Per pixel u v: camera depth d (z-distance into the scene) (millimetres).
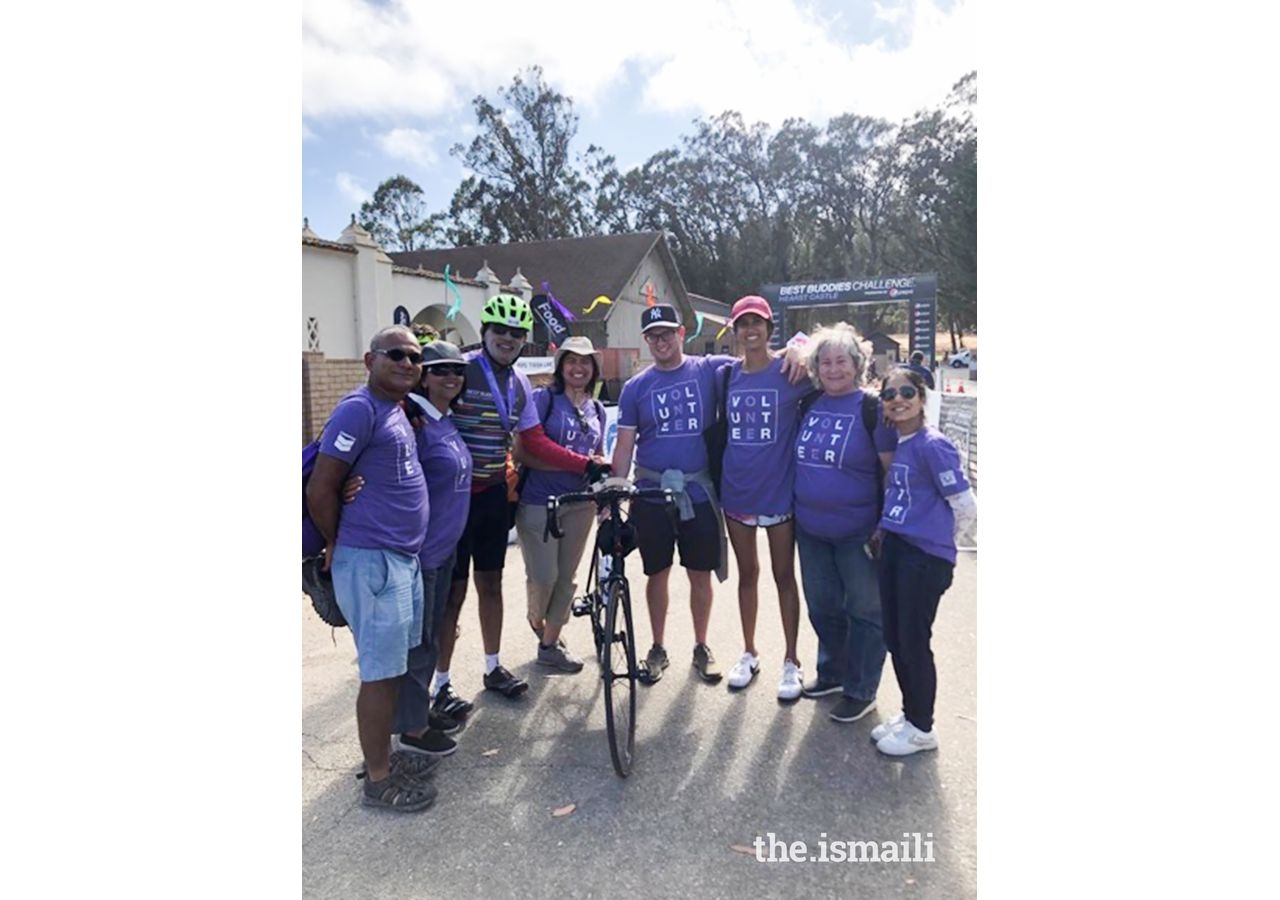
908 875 2068
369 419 2234
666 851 2189
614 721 2529
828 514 2848
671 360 3211
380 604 2293
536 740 2854
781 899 1989
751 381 3090
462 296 12336
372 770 2428
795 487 2965
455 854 2189
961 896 1987
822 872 2086
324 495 2221
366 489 2273
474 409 2998
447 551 2645
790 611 3135
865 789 2473
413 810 2377
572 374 3375
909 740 2656
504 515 3150
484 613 3201
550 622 3496
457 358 2598
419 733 2713
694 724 2934
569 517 3350
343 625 2486
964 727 2830
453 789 2525
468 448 2992
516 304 3047
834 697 3129
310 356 6789
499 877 2088
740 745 2770
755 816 2344
